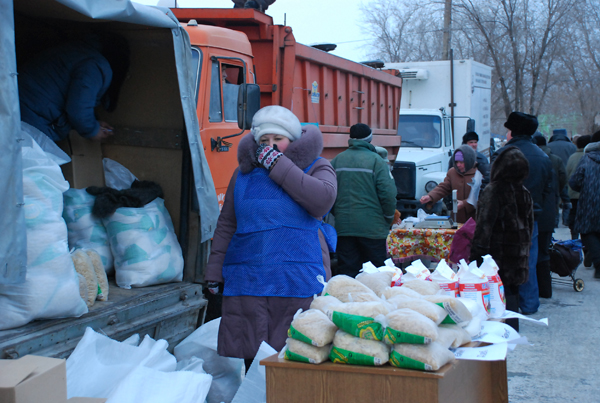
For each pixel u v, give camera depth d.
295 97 6.45
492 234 4.88
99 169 4.21
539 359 4.77
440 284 2.59
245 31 6.09
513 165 4.75
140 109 4.06
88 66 3.73
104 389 2.60
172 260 3.73
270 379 2.12
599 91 31.11
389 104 10.09
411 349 1.92
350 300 2.20
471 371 2.32
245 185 3.01
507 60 26.39
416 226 5.98
